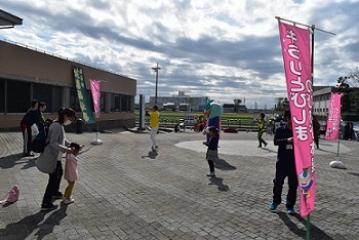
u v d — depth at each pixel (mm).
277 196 5324
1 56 16125
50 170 4996
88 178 7402
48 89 20328
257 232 4410
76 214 4961
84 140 14750
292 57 3955
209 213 5176
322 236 4332
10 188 6258
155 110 12328
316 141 15094
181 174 8148
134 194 6184
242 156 11484
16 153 9945
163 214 5086
